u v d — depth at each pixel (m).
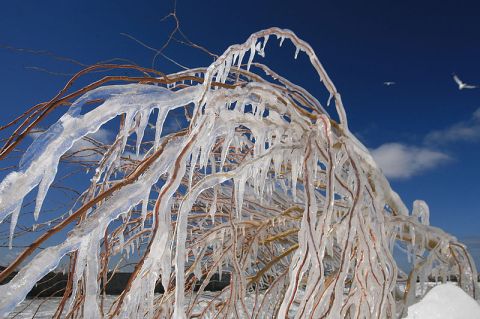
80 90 1.70
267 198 3.19
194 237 3.09
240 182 1.96
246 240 2.96
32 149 1.42
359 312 1.95
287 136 2.45
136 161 2.59
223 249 2.82
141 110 1.72
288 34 2.39
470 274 2.87
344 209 2.68
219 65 2.01
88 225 1.42
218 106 1.97
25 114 1.72
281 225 3.31
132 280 1.71
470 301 1.91
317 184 2.80
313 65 2.49
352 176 2.42
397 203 2.68
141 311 1.60
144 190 1.59
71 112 1.53
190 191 1.73
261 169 2.11
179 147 1.73
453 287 2.00
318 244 1.75
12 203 1.33
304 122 2.25
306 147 2.00
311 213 1.78
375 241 2.03
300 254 1.71
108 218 1.47
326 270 3.48
